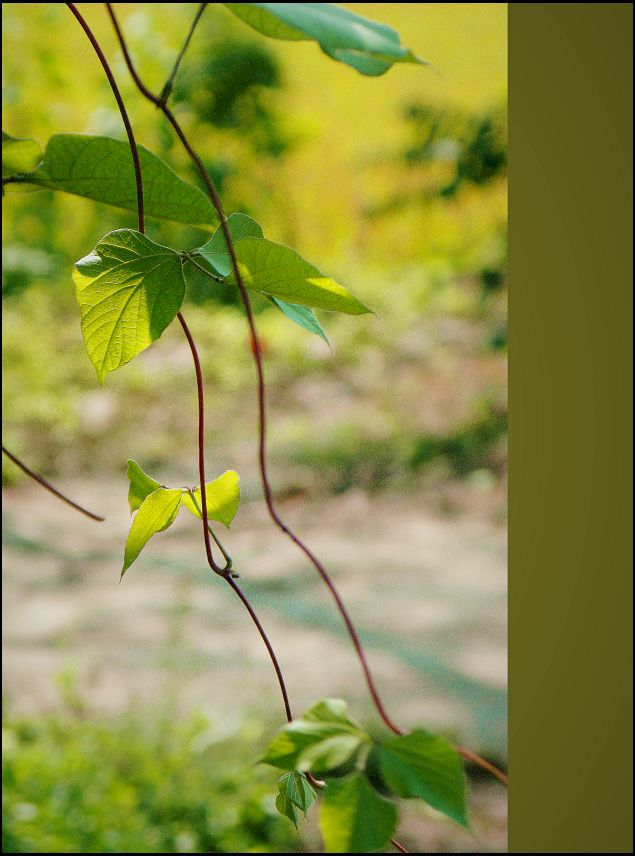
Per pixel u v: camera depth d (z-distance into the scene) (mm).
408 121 5656
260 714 3949
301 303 528
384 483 6363
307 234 6852
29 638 4547
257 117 5992
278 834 3217
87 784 3230
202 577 5355
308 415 6789
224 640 4660
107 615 4816
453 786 382
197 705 3971
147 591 5141
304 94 6551
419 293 7316
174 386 6961
